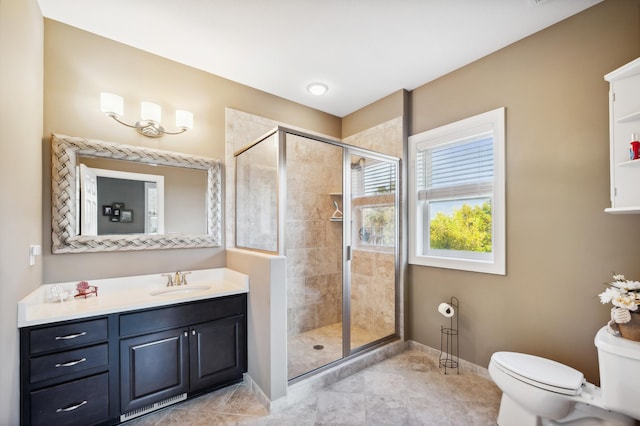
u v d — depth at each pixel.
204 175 2.46
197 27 1.97
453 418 1.79
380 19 1.88
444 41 2.12
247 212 2.50
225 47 2.19
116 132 2.09
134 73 2.18
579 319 1.80
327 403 1.95
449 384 2.18
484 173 2.33
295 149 2.87
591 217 1.76
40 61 1.77
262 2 1.73
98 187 2.00
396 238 2.84
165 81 2.32
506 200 2.15
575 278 1.82
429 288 2.69
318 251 2.96
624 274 1.64
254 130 2.80
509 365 1.67
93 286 1.95
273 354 1.88
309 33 2.03
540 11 1.81
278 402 1.88
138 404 1.73
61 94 1.90
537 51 2.01
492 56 2.26
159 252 2.25
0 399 1.20
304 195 2.89
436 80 2.66
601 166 1.72
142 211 2.17
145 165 2.20
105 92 1.99
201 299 1.97
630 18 1.63
